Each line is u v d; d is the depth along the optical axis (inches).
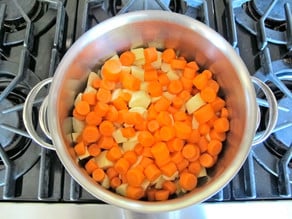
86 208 16.7
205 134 16.8
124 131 16.4
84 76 17.2
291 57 18.9
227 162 15.3
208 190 14.1
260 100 17.1
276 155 17.4
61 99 15.3
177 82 17.1
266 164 17.2
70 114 16.8
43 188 16.3
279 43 19.1
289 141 17.5
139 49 17.5
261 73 18.1
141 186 16.0
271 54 19.1
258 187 17.1
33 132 15.4
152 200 16.1
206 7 18.9
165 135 16.2
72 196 16.4
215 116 17.0
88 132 16.4
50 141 17.2
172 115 16.9
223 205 16.7
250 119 14.8
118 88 17.1
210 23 19.5
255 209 16.8
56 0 18.7
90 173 16.2
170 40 17.3
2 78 18.4
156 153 16.1
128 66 17.3
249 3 19.7
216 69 17.1
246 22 19.3
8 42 18.8
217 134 16.7
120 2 19.7
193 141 16.7
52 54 17.8
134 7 18.6
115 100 16.7
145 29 16.6
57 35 18.1
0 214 16.6
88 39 15.8
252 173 16.7
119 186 16.2
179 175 16.4
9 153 17.3
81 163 16.7
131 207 13.8
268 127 15.4
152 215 16.4
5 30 19.1
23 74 17.4
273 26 19.7
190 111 17.0
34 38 18.8
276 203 16.8
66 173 17.1
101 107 16.5
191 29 16.1
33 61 18.6
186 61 18.1
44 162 16.5
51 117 14.6
